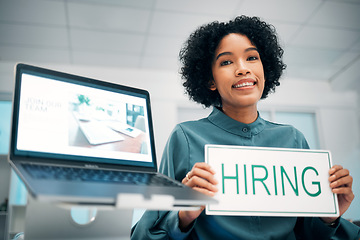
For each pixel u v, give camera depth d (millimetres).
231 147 669
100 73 4250
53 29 3393
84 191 402
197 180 600
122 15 3182
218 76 856
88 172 528
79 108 616
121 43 3691
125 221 549
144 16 3209
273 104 4621
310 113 4871
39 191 371
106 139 623
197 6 3084
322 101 4773
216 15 3230
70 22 3273
